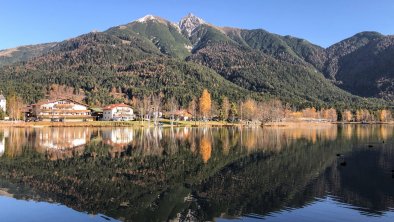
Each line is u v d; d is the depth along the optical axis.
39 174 51.09
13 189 42.22
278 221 32.94
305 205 37.69
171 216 33.72
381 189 44.62
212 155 73.69
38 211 34.44
